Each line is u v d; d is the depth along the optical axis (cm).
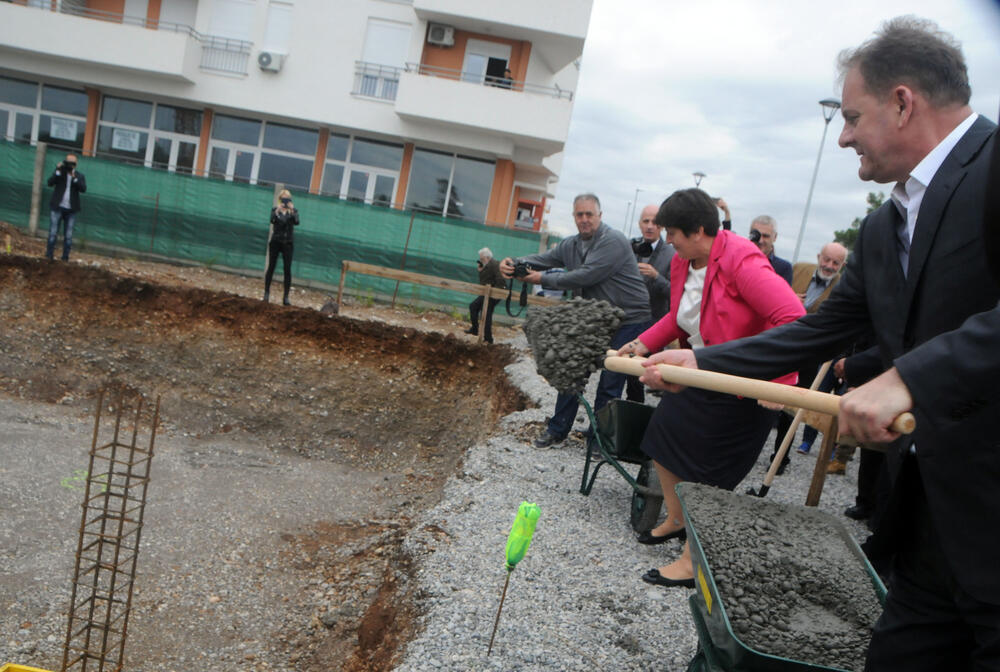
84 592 523
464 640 349
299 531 715
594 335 468
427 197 2117
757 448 411
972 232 175
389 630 408
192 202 1645
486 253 1312
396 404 1135
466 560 442
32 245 1583
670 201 409
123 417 1060
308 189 2134
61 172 1375
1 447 825
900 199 202
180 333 1171
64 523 649
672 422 421
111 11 2117
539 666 334
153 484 789
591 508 559
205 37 2047
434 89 1944
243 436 1072
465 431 1079
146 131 2131
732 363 241
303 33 2028
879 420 141
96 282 1188
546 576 429
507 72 2088
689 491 349
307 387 1140
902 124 191
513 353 1130
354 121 2045
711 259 397
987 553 154
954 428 153
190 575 575
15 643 451
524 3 1966
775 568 296
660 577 420
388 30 2038
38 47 1972
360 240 1634
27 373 1102
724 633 251
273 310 1189
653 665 345
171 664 449
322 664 442
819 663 244
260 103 2050
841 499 661
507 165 2091
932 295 183
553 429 713
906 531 185
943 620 178
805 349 240
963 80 187
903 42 189
